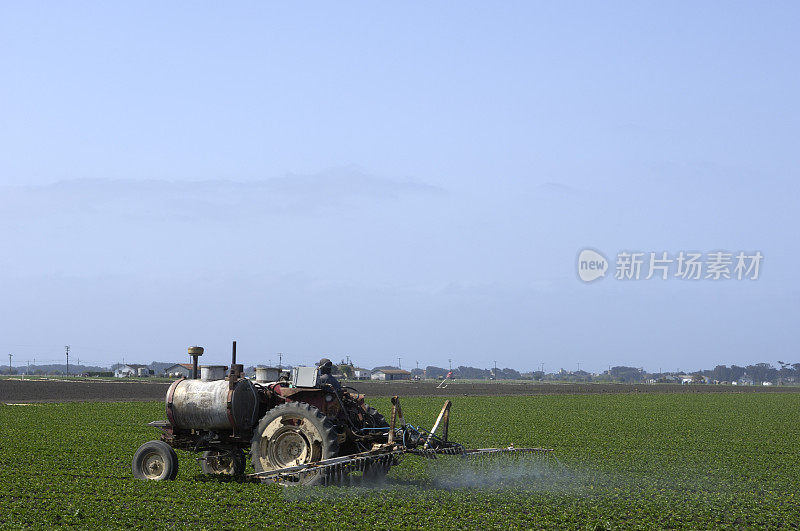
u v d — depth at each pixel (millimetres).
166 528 12812
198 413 16656
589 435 31578
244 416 16766
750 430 36625
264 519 13508
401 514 14258
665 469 21594
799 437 33344
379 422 17828
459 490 16750
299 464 16016
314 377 16906
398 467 18188
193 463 19531
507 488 17141
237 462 17344
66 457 20734
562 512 14906
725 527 14391
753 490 18703
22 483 16094
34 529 12359
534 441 28141
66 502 14414
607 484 18391
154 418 34781
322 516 13875
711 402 66500
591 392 88250
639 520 14648
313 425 16062
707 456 25219
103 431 28297
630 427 36656
